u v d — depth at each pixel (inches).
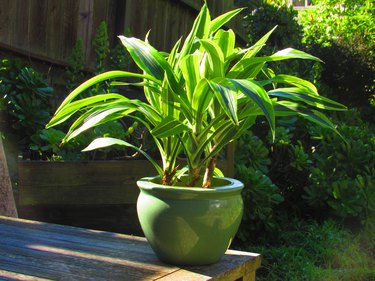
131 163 114.5
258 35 297.4
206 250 52.0
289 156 164.1
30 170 106.1
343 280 115.8
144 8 195.9
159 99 59.6
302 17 397.7
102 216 118.0
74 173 109.6
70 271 50.4
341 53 317.1
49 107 128.6
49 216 114.9
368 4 373.7
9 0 143.3
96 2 176.4
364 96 323.6
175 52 61.7
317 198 149.9
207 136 57.6
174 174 57.6
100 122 57.6
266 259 125.8
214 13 248.7
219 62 53.1
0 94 118.1
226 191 51.6
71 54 158.9
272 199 137.7
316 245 131.3
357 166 156.7
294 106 55.7
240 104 56.8
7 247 58.4
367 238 143.2
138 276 49.3
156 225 51.8
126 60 160.4
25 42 149.6
